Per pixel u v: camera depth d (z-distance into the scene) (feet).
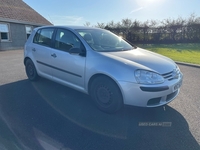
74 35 11.11
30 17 55.83
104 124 8.67
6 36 47.24
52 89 13.39
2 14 45.50
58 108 10.27
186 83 15.74
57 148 6.84
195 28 57.93
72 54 10.70
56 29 12.51
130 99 8.52
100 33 12.62
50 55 12.37
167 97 9.00
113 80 8.87
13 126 8.25
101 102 9.81
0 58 29.94
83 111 9.96
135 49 12.19
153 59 9.93
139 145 7.18
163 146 7.14
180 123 8.86
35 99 11.47
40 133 7.77
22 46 52.60
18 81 15.30
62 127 8.30
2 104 10.64
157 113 9.87
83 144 7.14
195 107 10.69
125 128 8.37
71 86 11.51
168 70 9.11
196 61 26.76
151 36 63.10
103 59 9.34
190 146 7.14
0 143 6.98
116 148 6.95
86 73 10.01
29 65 15.08
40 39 13.84
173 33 60.64
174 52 38.52
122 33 66.03
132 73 8.36
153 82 8.26
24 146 6.86
